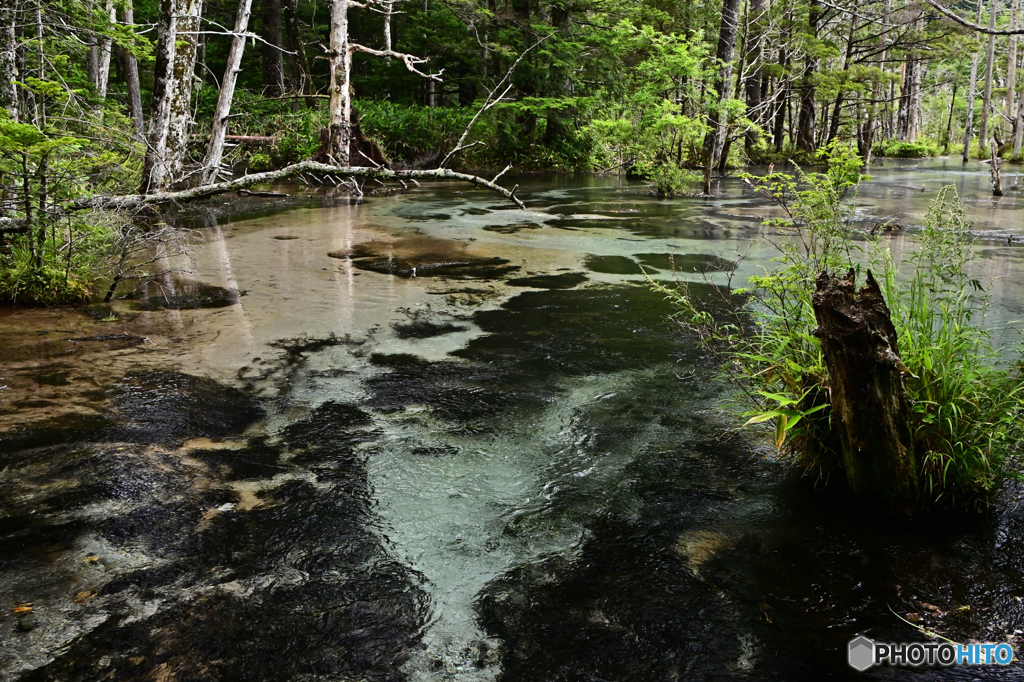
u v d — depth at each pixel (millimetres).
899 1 20828
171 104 11859
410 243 10070
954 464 3156
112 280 7590
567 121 26047
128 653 2312
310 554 2893
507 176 23438
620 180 22438
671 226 12055
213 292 7184
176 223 11797
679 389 4715
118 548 2902
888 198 16609
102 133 10391
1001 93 49688
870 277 3092
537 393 4641
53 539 2947
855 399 3088
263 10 25188
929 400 3146
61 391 4547
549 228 11703
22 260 6781
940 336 3402
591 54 26641
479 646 2387
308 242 10117
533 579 2758
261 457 3740
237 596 2619
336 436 3998
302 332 5879
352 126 19156
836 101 32625
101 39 11797
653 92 22234
